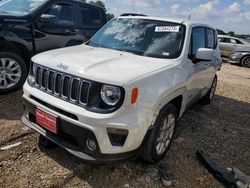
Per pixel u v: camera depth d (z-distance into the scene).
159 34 3.89
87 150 2.69
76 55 3.25
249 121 5.55
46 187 2.78
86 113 2.59
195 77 4.09
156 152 3.23
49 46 5.55
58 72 2.87
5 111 4.39
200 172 3.36
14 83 5.12
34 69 3.25
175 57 3.63
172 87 3.15
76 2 6.07
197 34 4.37
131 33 4.03
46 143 3.41
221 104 6.54
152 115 2.86
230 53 15.77
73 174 3.01
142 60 3.37
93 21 6.50
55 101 2.81
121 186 2.93
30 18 5.19
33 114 3.12
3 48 5.07
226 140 4.45
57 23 5.64
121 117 2.59
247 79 10.73
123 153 2.70
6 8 5.63
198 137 4.39
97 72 2.70
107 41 4.07
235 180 3.09
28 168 3.03
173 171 3.30
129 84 2.59
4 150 3.31
